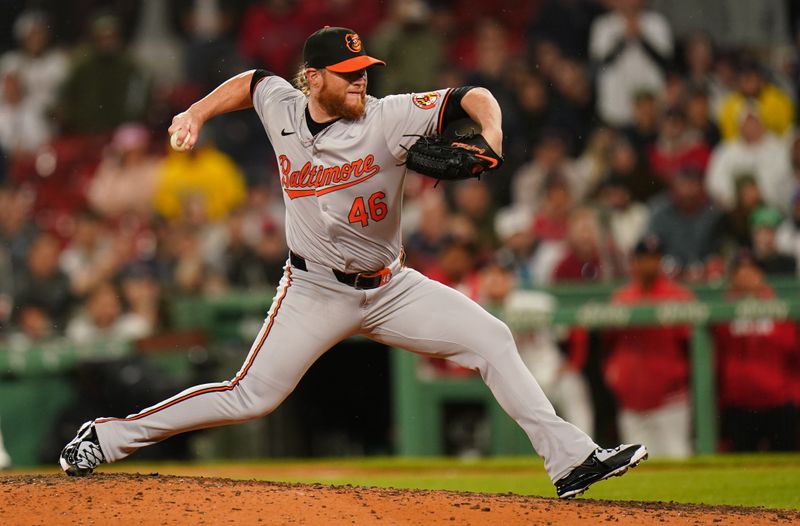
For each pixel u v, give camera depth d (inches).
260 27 2080.5
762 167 1722.4
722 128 1831.9
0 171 2102.6
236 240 1667.1
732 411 1285.7
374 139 622.2
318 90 620.7
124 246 1744.6
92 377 1338.6
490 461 1218.6
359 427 1475.1
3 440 1326.3
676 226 1608.0
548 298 1376.7
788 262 1501.0
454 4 2079.2
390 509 613.3
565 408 1289.4
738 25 2055.9
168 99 2076.8
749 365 1277.1
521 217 1683.1
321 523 581.9
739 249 1520.7
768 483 942.4
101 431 674.2
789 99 1956.2
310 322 657.6
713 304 1278.3
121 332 1519.4
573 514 616.7
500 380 658.8
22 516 587.2
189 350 1384.1
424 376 1334.9
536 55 1884.8
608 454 650.8
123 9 2219.5
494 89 1845.5
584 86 1882.4
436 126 621.3
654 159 1775.3
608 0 1956.2
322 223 640.4
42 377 1342.3
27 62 2155.5
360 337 1438.2
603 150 1771.7
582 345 1290.6
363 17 2070.6
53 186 2065.7
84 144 2074.3
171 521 578.9
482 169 585.3
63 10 2217.0
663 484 954.1
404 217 1723.7
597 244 1546.5
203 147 1863.9
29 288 1697.8
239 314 1428.4
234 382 665.6
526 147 1819.6
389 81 1881.2
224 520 581.6
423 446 1330.0
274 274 1632.6
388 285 660.1
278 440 1423.5
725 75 1942.7
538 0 2054.6
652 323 1282.0
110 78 2074.3
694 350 1284.4
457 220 1610.5
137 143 1923.0
